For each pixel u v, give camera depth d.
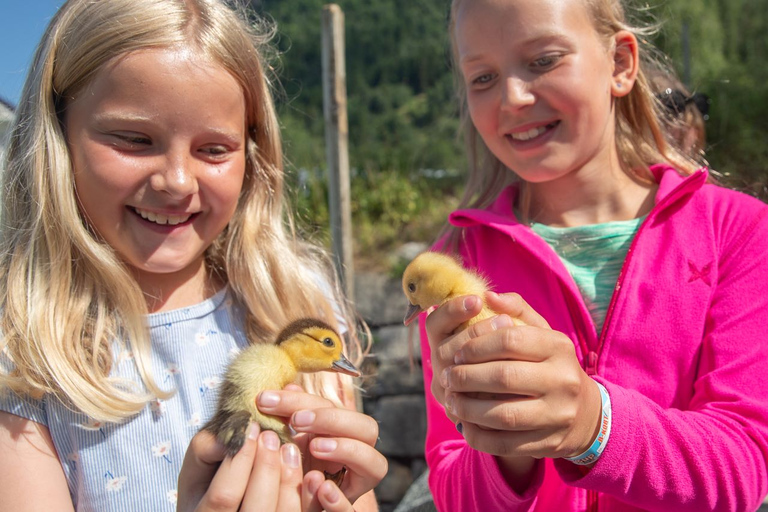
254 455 0.40
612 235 0.57
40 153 0.51
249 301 0.60
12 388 0.49
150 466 0.51
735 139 2.16
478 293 0.44
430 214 2.05
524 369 0.36
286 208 0.76
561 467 0.42
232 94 0.51
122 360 0.53
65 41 0.50
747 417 0.44
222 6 0.54
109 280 0.52
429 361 0.58
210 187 0.51
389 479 1.62
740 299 0.49
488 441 0.38
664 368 0.50
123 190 0.48
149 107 0.47
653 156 0.63
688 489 0.41
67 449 0.50
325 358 0.47
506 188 0.65
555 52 0.53
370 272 1.81
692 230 0.54
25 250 0.52
